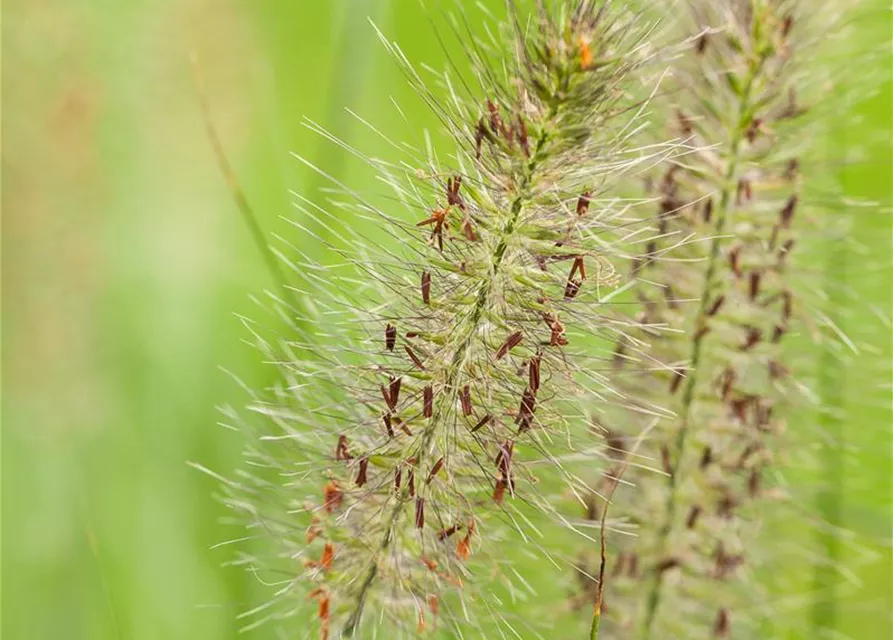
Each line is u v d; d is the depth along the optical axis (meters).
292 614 0.25
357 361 0.25
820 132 0.28
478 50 0.23
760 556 0.28
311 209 0.27
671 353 0.27
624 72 0.23
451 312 0.23
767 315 0.27
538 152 0.23
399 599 0.24
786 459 0.28
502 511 0.24
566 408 0.24
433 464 0.24
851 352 0.29
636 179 0.26
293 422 0.25
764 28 0.26
